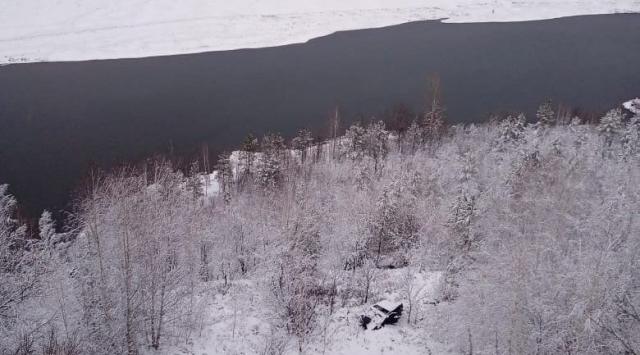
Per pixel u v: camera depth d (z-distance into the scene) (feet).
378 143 242.58
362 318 118.52
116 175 182.19
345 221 151.12
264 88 379.76
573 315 87.10
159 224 109.50
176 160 252.21
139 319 100.48
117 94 357.61
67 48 454.40
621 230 99.04
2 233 97.55
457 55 454.40
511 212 127.95
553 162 164.04
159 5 572.10
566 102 342.03
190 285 116.26
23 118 305.12
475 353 100.94
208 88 377.91
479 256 112.78
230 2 596.70
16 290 92.53
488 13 592.19
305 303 114.73
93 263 98.78
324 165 234.79
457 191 157.38
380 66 428.15
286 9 590.55
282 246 122.21
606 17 579.48
